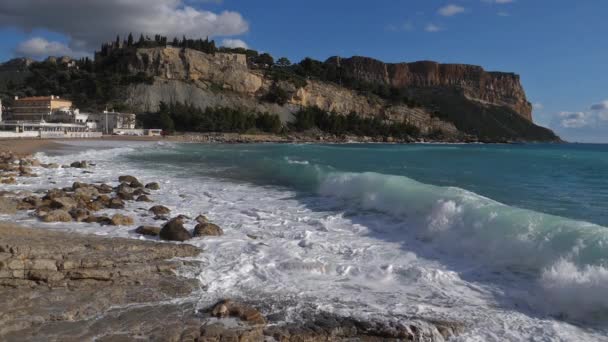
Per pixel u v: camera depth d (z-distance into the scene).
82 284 9.09
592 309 7.89
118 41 171.00
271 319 7.83
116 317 7.75
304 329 7.43
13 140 63.16
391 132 167.50
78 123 109.81
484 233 11.49
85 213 15.09
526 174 28.39
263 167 33.81
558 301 8.22
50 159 37.00
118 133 106.19
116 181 25.08
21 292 8.56
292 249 11.98
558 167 34.72
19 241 10.52
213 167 34.09
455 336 7.33
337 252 11.77
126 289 8.98
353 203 18.45
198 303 8.43
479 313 8.08
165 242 12.07
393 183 17.94
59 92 139.88
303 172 29.33
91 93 136.88
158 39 170.62
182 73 150.88
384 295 8.95
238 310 7.93
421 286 9.40
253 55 197.38
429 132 186.38
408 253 11.55
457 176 26.86
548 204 16.33
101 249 10.65
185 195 20.91
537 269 9.59
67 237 11.78
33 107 117.81
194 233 13.23
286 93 161.88
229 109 133.38
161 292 8.90
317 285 9.51
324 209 17.53
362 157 47.66
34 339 6.92
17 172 27.05
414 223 14.12
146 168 33.12
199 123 124.12
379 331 7.44
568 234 9.76
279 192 21.97
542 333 7.33
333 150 65.88
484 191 19.94
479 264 10.45
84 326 7.39
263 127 137.75
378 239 13.00
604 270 8.23
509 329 7.50
